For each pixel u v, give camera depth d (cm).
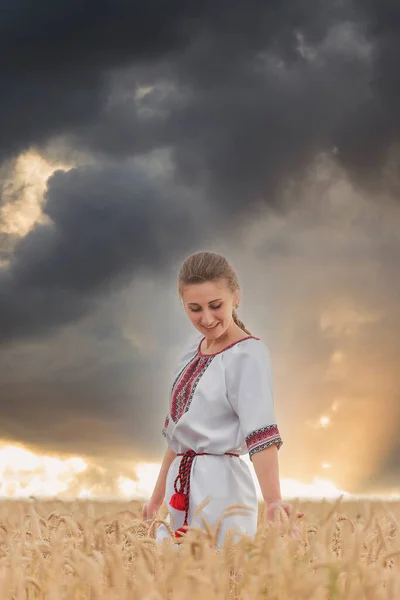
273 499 328
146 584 180
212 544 243
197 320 354
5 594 191
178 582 184
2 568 200
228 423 353
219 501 336
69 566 214
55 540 258
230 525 332
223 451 346
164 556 217
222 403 353
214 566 201
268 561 208
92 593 185
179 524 341
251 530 340
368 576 188
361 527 273
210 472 342
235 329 371
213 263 354
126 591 189
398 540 258
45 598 195
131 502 426
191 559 210
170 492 359
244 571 204
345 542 258
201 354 379
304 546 255
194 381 365
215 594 188
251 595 184
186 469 350
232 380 353
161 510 362
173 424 374
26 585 199
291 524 254
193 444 355
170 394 386
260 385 346
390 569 240
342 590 188
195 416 354
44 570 205
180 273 361
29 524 322
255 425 338
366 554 248
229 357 359
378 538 251
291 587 182
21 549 244
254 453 337
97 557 209
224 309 354
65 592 192
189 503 344
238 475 346
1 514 338
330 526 260
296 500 384
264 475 332
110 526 279
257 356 354
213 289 350
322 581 186
